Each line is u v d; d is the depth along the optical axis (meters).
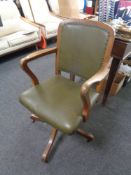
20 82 2.07
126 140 1.46
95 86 1.22
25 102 1.10
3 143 1.36
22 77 2.17
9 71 2.28
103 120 1.63
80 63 1.24
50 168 1.23
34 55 1.17
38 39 2.75
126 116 1.70
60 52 1.29
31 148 1.34
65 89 1.23
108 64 1.12
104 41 1.09
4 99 1.80
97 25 1.12
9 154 1.29
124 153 1.36
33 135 1.44
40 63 2.52
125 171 1.24
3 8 2.57
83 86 0.92
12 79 2.12
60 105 1.07
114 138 1.47
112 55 1.46
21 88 1.97
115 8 1.60
